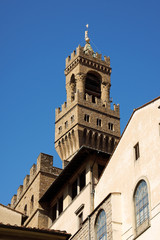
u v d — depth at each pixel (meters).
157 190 35.06
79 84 102.56
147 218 35.25
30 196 63.34
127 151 40.72
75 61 106.06
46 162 64.06
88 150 48.09
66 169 50.81
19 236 31.88
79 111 96.62
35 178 63.81
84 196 47.50
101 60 107.94
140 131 39.47
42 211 57.94
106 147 96.12
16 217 36.22
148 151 37.66
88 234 41.44
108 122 98.62
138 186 37.81
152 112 38.47
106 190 43.25
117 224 38.31
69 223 49.50
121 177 40.72
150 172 36.56
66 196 51.94
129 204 38.19
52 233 32.38
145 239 34.72
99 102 100.06
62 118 100.50
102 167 48.91
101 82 105.88
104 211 40.25
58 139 98.81
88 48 112.12
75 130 94.62
